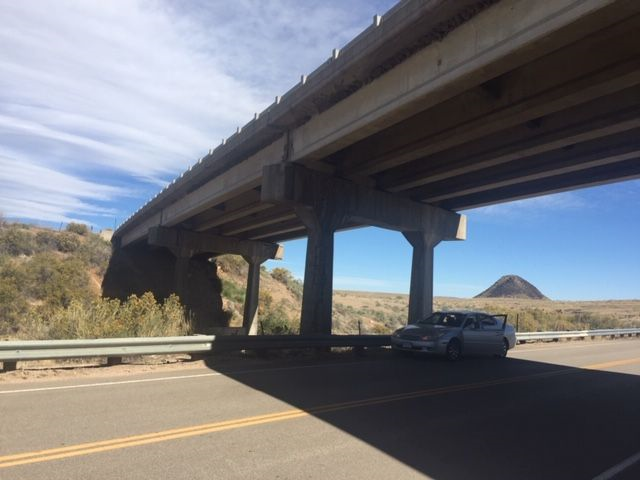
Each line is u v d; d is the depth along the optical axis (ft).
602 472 18.33
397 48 46.19
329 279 67.62
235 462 17.49
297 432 21.56
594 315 175.42
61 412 23.58
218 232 142.82
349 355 53.67
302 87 59.21
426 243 81.15
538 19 34.06
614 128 47.32
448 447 20.48
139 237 156.56
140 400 26.61
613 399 32.73
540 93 42.39
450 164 63.46
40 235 150.00
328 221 68.64
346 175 70.33
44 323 46.29
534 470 18.21
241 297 173.06
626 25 33.73
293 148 67.00
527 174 64.34
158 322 47.78
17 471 15.98
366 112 52.47
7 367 33.99
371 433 21.97
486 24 38.47
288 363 44.70
